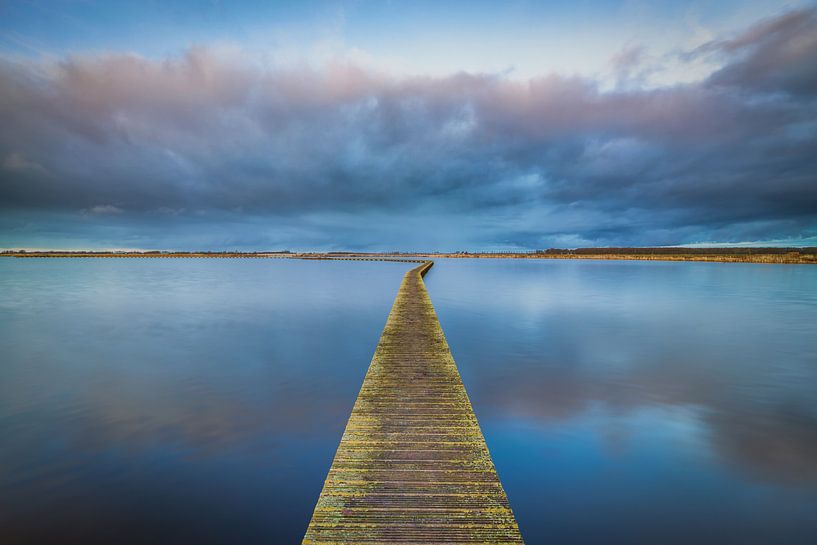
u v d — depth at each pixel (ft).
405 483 13.82
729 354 39.32
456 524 11.96
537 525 15.48
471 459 15.28
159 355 39.88
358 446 16.17
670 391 29.25
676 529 15.29
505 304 71.31
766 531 15.14
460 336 46.91
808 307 67.05
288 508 16.31
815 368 34.50
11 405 26.73
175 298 82.17
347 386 30.78
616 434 22.50
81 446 21.02
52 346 43.70
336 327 53.57
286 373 34.06
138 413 25.44
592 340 45.06
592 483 18.01
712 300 76.59
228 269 190.29
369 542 11.30
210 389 30.01
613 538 14.84
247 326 54.39
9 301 78.23
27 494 16.97
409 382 23.18
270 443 21.50
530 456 20.30
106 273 160.35
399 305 49.80
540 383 30.99
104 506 16.21
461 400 20.66
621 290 92.02
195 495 17.06
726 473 18.71
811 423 23.84
